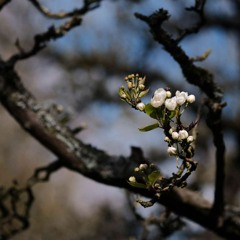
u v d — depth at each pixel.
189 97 1.63
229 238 2.70
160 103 1.60
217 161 2.60
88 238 7.02
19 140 11.25
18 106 2.65
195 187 3.10
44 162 11.29
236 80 7.11
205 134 7.04
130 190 2.54
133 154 2.57
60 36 2.69
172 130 1.65
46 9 2.86
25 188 3.18
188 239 5.27
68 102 7.28
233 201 6.84
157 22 2.46
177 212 2.66
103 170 2.56
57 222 7.89
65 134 2.66
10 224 3.28
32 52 2.65
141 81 1.66
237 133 7.00
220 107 2.49
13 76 2.65
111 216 6.65
